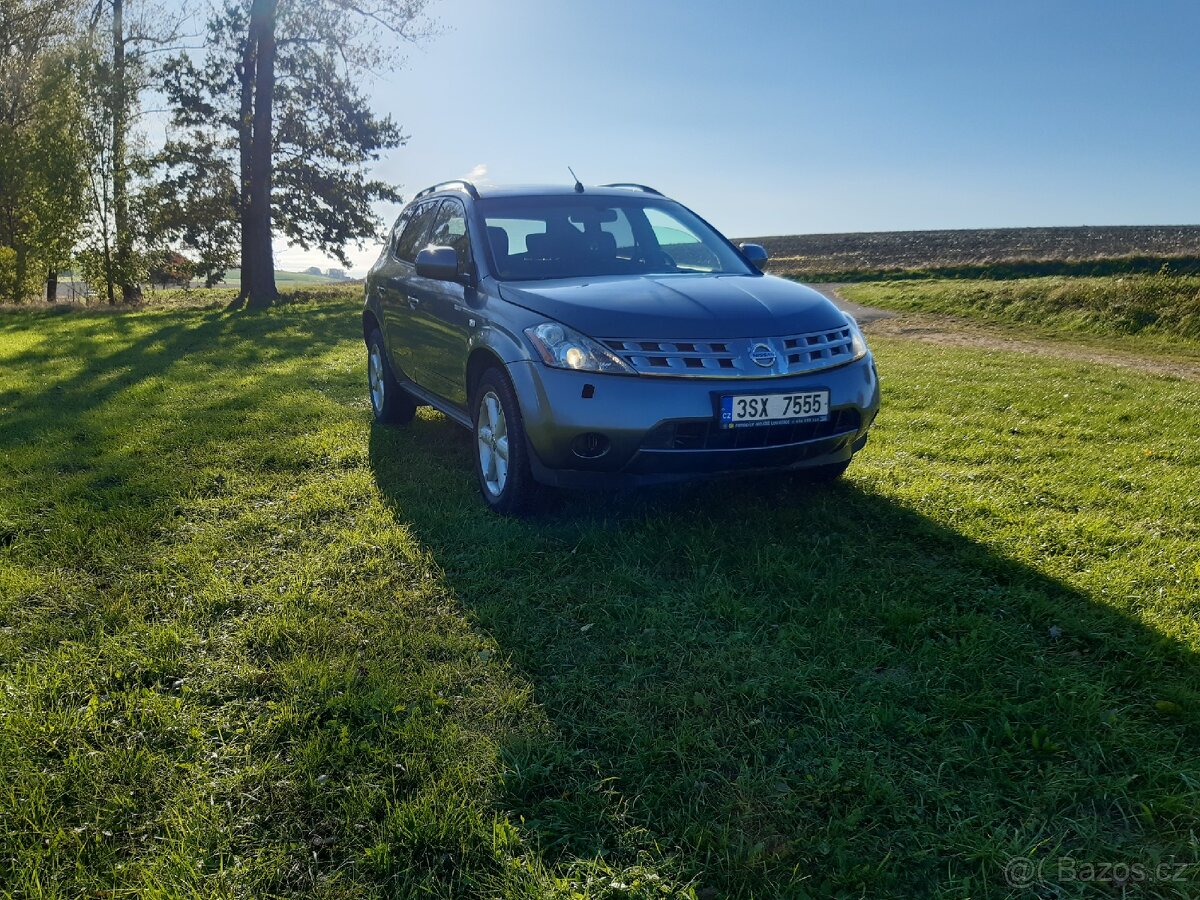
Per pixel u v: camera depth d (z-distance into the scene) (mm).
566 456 3799
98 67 25844
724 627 3098
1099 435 6305
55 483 5039
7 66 28172
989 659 2814
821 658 2822
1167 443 6031
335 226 30469
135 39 27469
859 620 3123
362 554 3844
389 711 2541
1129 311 16938
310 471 5277
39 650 3010
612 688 2691
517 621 3133
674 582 3482
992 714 2498
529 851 1979
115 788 2221
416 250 5973
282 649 2977
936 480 4902
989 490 4715
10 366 10500
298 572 3637
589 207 5262
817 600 3297
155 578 3588
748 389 3697
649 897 1850
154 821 2111
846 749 2355
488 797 2168
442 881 1909
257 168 23516
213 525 4270
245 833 2064
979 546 3842
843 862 1933
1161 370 11531
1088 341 15539
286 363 10336
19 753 2365
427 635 3023
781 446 3828
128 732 2484
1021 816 2100
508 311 4223
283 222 30344
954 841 2000
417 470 5234
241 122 27500
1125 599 3283
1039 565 3621
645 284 4238
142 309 23453
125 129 27141
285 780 2238
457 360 4797
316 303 23922
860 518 4234
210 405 7359
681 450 3684
